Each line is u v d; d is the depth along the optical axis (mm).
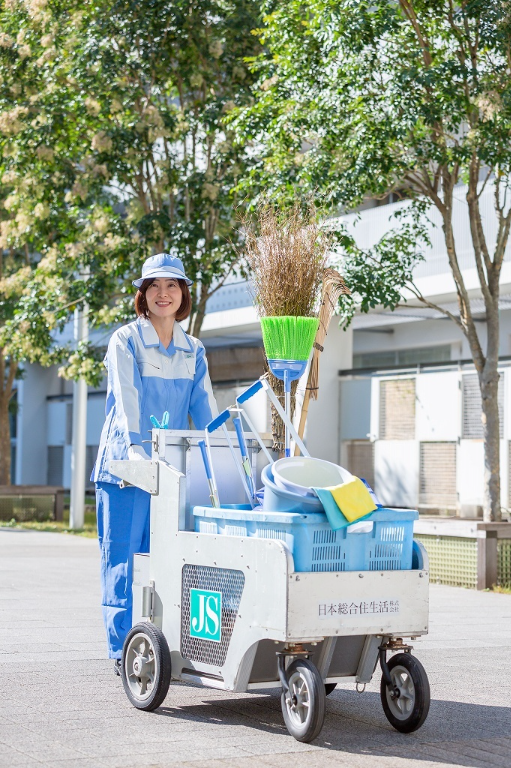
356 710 5906
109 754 4812
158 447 5852
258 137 13688
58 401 37219
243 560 5180
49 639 7953
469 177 13406
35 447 37875
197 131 17469
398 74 11766
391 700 5445
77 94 16594
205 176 16688
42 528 22938
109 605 6281
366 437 22000
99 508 6469
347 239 13250
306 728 5031
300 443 5840
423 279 19609
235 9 16828
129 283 17469
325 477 5281
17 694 6004
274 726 5457
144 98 17828
